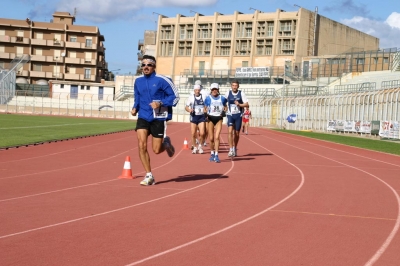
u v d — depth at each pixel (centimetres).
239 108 1694
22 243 581
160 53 9875
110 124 4788
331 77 7144
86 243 586
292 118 5666
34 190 959
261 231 664
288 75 7888
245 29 9038
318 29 8712
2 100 7756
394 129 3312
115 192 951
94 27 9738
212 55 9300
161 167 1401
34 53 9581
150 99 1018
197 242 601
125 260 523
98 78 10044
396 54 6056
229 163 1551
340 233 663
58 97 8369
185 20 9594
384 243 616
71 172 1246
